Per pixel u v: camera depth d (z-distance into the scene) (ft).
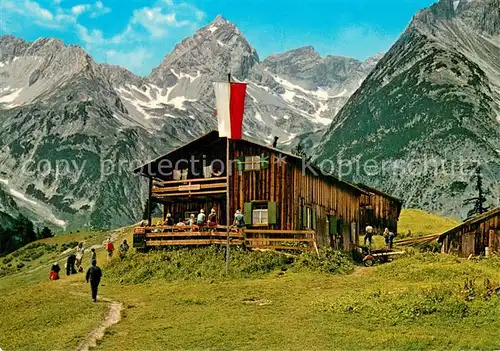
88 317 100.63
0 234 514.27
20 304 117.19
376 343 80.07
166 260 146.10
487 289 97.76
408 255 158.71
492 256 150.51
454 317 89.45
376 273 135.33
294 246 155.94
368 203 272.51
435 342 79.46
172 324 93.61
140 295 119.65
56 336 89.76
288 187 166.09
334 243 192.54
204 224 158.51
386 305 96.58
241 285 123.24
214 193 172.14
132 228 320.29
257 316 96.84
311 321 92.38
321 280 127.44
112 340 86.79
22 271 273.95
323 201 186.60
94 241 302.45
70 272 170.50
